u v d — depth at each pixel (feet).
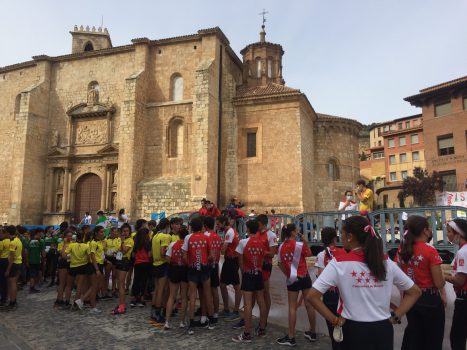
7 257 40.37
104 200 107.65
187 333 29.96
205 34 103.86
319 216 39.29
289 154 99.14
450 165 137.80
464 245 19.29
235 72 122.42
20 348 26.45
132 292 40.09
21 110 111.34
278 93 101.24
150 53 110.52
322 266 24.93
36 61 120.06
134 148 100.01
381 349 12.37
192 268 30.58
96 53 114.73
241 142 103.35
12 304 39.65
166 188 98.78
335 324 12.94
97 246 43.06
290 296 27.07
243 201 100.32
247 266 28.40
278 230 43.86
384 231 32.78
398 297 23.91
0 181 122.01
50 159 115.65
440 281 17.62
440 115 143.33
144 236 40.14
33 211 110.93
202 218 31.50
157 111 106.22
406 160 221.66
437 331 17.63
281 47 134.10
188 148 102.17
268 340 27.99
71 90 117.19
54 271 56.70
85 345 27.35
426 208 31.01
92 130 113.29
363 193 38.96
